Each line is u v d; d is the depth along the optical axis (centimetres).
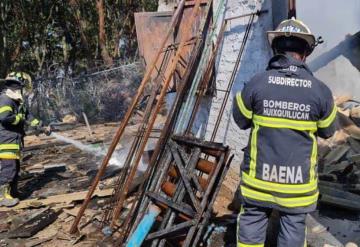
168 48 609
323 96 248
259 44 451
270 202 256
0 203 497
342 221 379
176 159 361
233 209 433
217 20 546
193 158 348
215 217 412
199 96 516
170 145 374
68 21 1752
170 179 378
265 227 274
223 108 521
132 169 431
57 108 1399
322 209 409
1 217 467
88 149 837
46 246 396
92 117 1365
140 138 473
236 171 510
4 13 1511
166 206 353
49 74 1703
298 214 255
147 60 661
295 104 246
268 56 436
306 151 250
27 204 496
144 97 802
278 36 264
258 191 259
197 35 552
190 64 519
